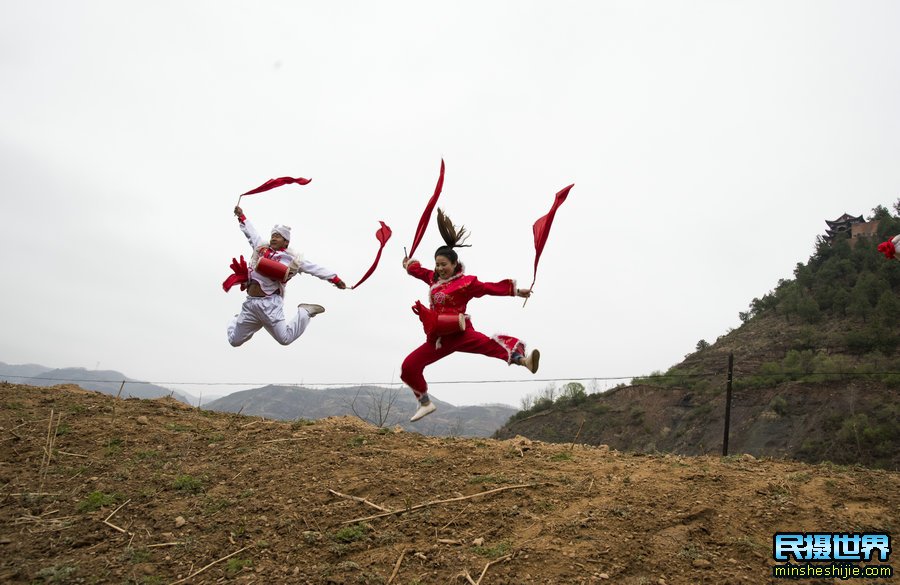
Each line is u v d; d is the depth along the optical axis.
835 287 71.00
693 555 4.65
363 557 4.80
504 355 5.04
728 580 4.31
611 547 4.75
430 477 6.45
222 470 6.73
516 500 5.75
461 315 5.05
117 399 10.14
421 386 5.23
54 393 10.07
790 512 5.42
